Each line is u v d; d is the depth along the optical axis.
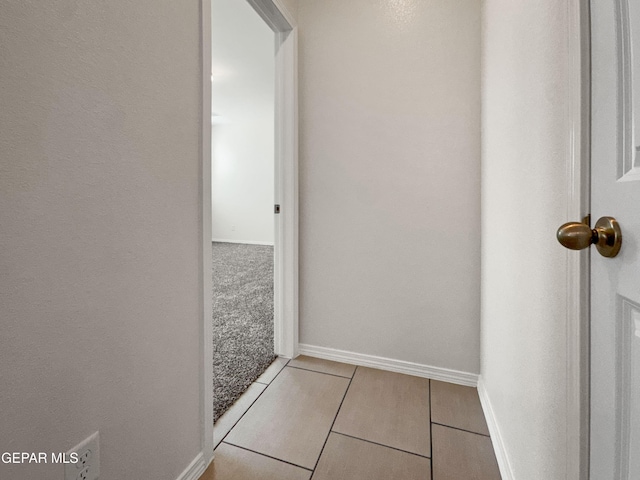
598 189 0.54
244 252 5.84
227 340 2.06
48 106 0.60
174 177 0.92
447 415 1.35
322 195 1.80
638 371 0.45
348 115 1.73
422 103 1.60
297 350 1.88
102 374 0.73
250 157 7.02
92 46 0.68
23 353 0.58
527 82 0.85
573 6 0.59
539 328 0.78
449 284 1.60
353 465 1.09
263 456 1.13
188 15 0.96
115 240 0.75
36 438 0.60
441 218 1.60
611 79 0.50
